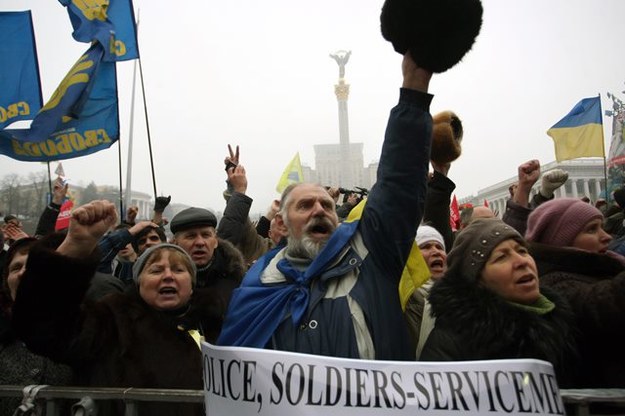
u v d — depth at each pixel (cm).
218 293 237
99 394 176
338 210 484
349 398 138
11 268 230
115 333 202
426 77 166
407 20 154
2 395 185
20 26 584
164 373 195
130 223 528
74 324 185
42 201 3256
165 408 191
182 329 210
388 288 169
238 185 414
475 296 165
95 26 578
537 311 162
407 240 168
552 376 142
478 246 173
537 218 221
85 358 192
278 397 142
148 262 216
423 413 136
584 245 205
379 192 172
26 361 216
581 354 170
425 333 182
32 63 584
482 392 137
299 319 164
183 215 304
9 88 578
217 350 158
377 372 141
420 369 141
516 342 154
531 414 135
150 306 212
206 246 300
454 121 254
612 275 192
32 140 527
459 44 152
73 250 175
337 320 161
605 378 165
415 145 165
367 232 173
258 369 147
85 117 555
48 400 181
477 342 157
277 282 188
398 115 167
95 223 175
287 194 211
